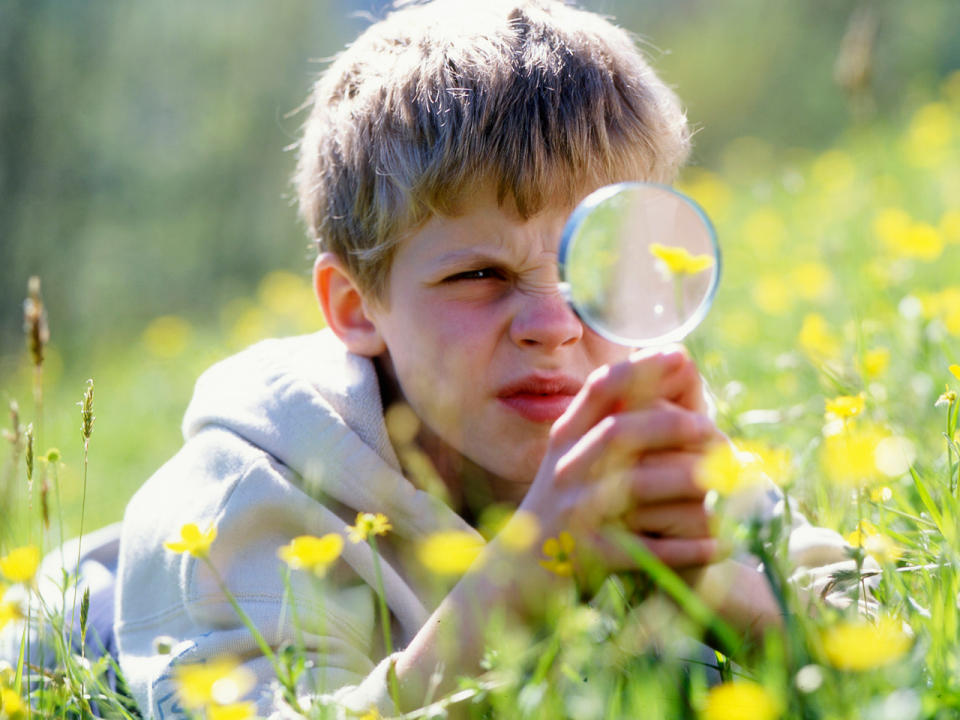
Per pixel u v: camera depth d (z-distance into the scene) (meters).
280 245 19.61
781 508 1.45
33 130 18.83
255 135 20.09
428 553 1.54
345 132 2.31
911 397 2.74
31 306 2.22
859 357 2.66
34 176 18.92
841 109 16.42
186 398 6.30
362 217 2.24
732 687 1.24
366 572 1.99
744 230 6.97
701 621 1.50
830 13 19.12
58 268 18.98
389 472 2.10
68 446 5.69
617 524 1.45
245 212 19.95
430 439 2.21
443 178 2.08
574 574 1.46
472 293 2.09
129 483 4.88
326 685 1.77
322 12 20.44
